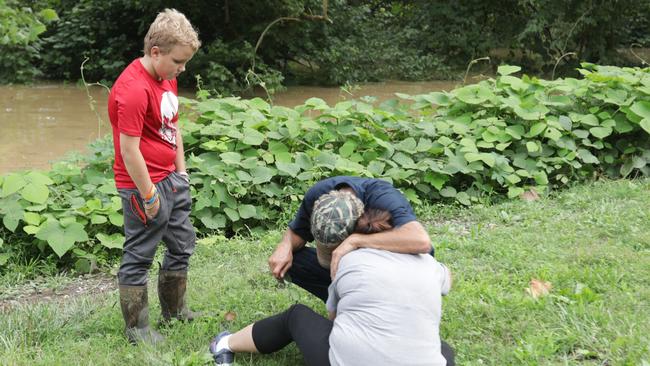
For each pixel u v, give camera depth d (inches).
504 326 157.5
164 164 153.4
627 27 847.7
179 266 164.2
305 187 265.3
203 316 168.9
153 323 171.0
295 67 802.8
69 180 256.2
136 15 734.5
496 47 822.5
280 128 280.4
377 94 683.4
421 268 123.1
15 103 600.4
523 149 299.9
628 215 240.8
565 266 191.9
